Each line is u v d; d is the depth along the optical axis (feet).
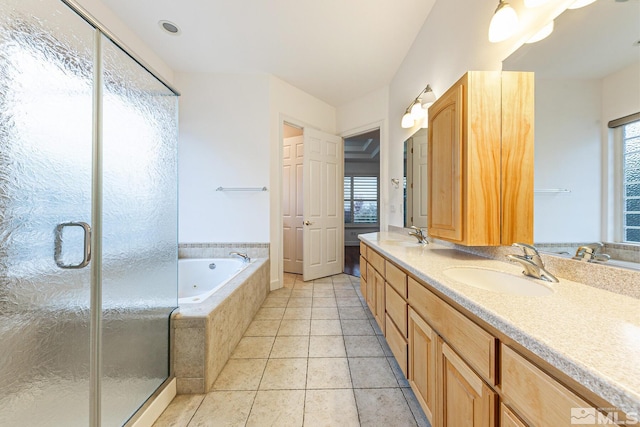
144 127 4.34
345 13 6.76
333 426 3.76
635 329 1.79
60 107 3.42
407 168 8.39
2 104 3.28
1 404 3.07
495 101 3.73
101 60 3.57
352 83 10.53
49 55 3.46
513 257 3.37
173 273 4.82
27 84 3.40
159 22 7.10
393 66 9.29
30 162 3.36
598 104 2.76
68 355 3.31
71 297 3.33
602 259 2.69
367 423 3.82
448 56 5.82
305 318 7.59
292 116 10.77
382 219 10.83
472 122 3.73
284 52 8.48
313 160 11.56
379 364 5.32
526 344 1.74
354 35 7.64
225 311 5.35
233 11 6.68
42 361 3.26
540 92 3.39
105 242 3.56
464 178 3.81
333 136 12.35
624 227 2.49
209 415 3.99
